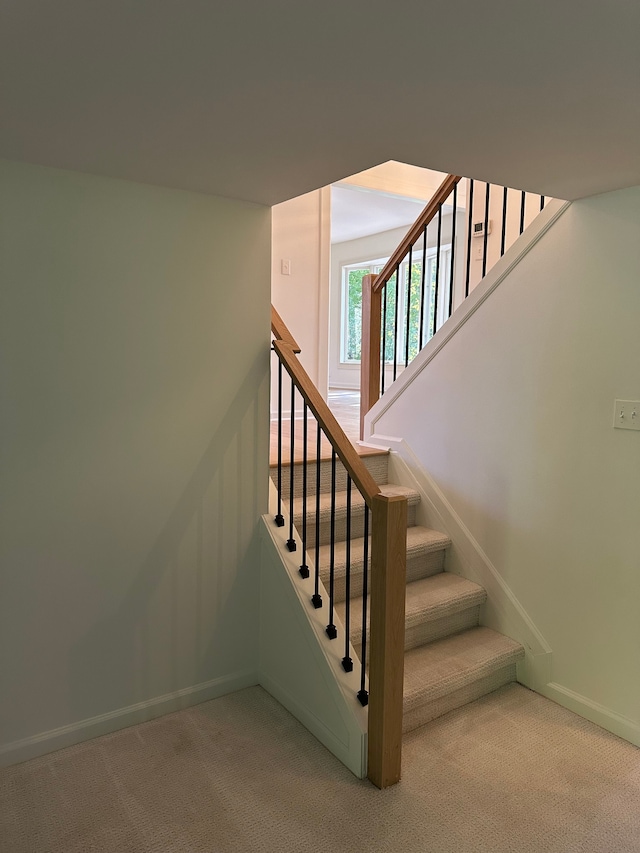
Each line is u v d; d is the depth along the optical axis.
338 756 2.14
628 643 2.25
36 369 2.02
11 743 2.08
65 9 1.07
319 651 2.23
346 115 1.54
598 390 2.29
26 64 1.28
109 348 2.15
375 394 3.65
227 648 2.55
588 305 2.30
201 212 2.30
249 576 2.58
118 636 2.27
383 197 6.17
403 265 7.76
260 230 2.46
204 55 1.24
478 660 2.49
